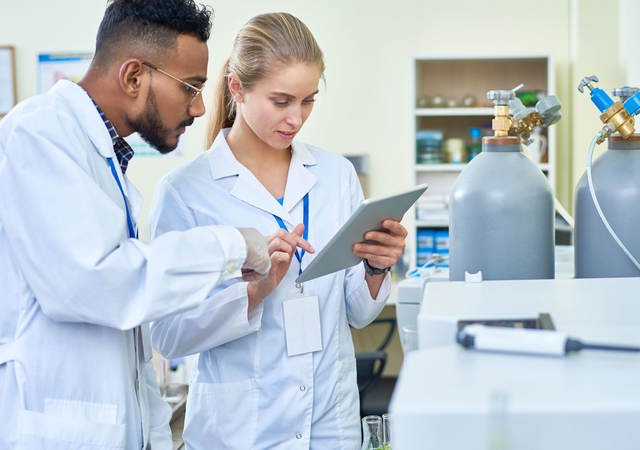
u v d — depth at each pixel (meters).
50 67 5.03
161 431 1.40
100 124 1.18
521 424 0.57
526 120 1.37
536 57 4.54
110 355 1.15
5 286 1.13
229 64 1.44
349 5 4.86
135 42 1.16
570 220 2.12
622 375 0.62
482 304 0.88
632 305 0.86
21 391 1.12
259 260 1.17
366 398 3.27
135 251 1.09
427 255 4.55
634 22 3.00
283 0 4.88
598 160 1.30
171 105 1.21
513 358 0.68
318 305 1.42
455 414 0.57
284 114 1.32
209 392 1.40
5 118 1.14
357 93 4.90
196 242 1.10
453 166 4.57
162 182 1.45
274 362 1.40
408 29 4.84
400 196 1.21
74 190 1.06
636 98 1.22
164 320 1.38
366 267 1.45
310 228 1.46
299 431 1.40
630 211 1.23
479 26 4.79
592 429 0.56
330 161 1.56
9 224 1.08
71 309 1.07
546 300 0.90
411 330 1.28
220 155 1.46
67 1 5.00
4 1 5.02
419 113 4.54
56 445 1.11
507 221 1.22
